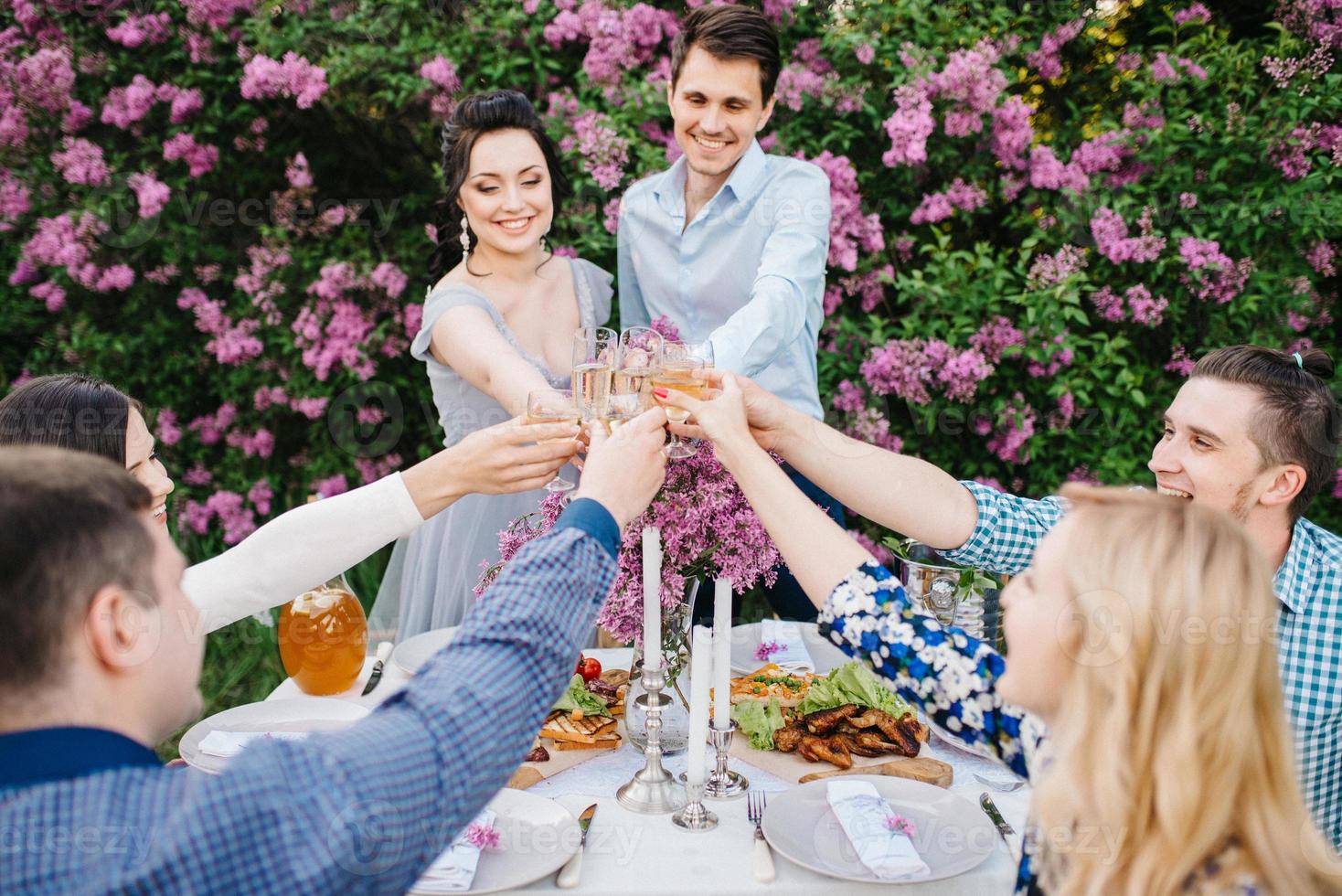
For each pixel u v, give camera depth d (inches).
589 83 154.3
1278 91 157.4
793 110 150.4
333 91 162.4
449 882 55.2
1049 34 157.0
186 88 165.6
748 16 109.8
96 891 30.7
